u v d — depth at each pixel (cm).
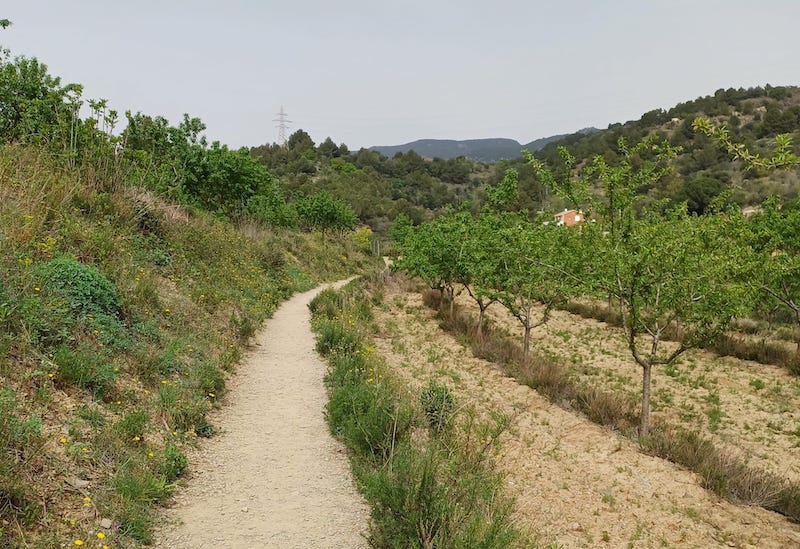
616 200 823
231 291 1264
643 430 830
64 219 823
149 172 1416
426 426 678
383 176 11806
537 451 752
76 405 491
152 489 425
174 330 835
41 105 1461
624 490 653
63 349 525
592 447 792
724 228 1024
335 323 1298
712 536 559
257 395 775
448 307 2072
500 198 1623
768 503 650
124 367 625
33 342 522
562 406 985
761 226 1334
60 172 991
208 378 717
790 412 1031
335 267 3164
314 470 545
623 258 782
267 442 607
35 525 335
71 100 1242
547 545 490
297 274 2320
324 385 848
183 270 1124
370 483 467
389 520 403
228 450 570
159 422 558
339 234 4519
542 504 588
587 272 895
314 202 4153
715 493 667
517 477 651
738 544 546
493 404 941
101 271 782
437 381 1042
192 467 510
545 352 1470
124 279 817
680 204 1023
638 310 802
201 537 396
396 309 2053
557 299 1230
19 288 568
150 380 639
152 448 496
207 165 2253
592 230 859
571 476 680
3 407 394
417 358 1253
